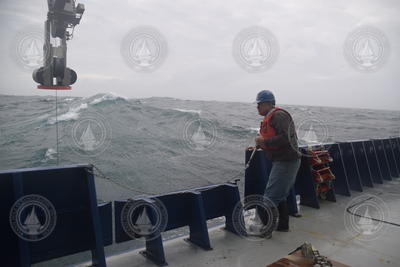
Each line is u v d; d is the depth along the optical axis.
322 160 4.59
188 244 3.28
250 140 14.56
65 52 3.09
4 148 11.69
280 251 3.12
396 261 2.94
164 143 13.16
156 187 8.24
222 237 3.46
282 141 3.22
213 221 3.98
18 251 2.35
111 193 7.56
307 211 4.35
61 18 3.05
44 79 3.04
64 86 3.11
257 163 3.97
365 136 18.70
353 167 5.46
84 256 4.02
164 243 3.31
